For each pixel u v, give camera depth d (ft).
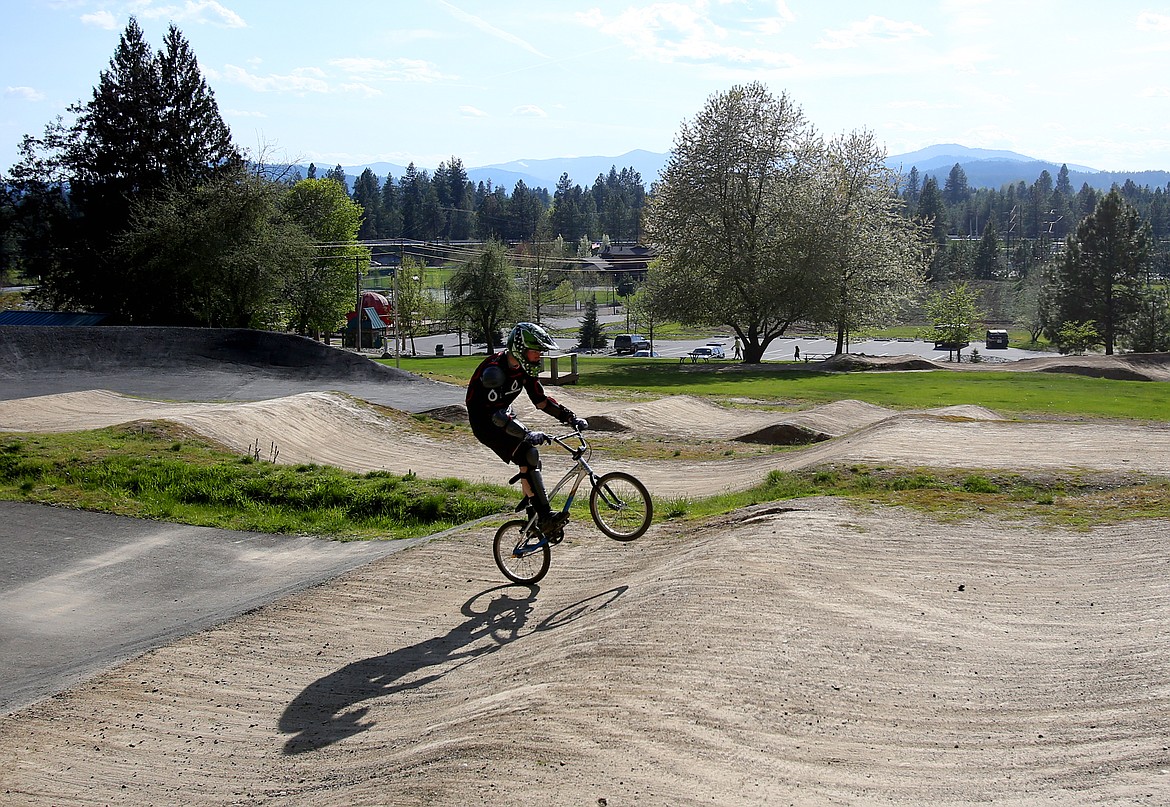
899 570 25.09
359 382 98.58
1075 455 46.26
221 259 158.30
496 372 26.17
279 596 29.12
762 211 181.88
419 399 88.99
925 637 19.93
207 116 195.93
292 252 168.96
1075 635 19.77
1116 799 12.59
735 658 18.47
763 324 187.32
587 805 13.11
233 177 166.40
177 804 16.33
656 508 38.81
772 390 116.98
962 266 500.33
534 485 27.04
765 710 16.17
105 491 47.55
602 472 61.11
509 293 253.24
